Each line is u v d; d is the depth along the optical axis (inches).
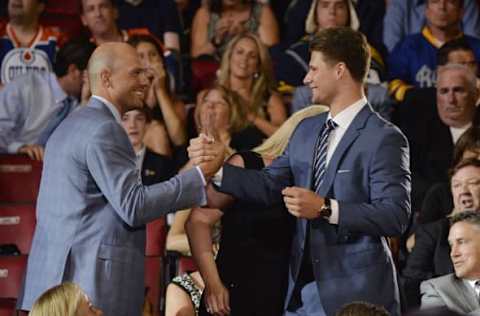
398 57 740.7
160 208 369.7
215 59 759.1
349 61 380.2
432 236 522.0
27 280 382.3
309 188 381.4
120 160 371.6
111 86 385.7
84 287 367.9
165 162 645.3
